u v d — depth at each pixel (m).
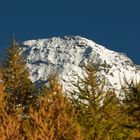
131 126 37.69
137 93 36.34
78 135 38.72
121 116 40.44
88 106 42.03
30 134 37.66
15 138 38.53
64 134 38.97
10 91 56.44
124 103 37.88
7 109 45.22
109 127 40.44
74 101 42.69
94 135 40.44
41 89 49.81
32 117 39.72
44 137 37.72
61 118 40.16
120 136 39.84
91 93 42.62
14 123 39.53
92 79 43.28
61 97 42.19
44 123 38.72
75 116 41.19
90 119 41.25
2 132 38.34
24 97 55.22
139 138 39.00
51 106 41.50
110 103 42.03
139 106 36.47
